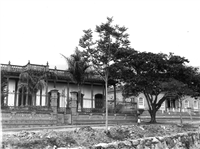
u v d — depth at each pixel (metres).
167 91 23.17
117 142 12.29
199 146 18.41
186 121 33.75
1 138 10.30
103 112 27.33
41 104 29.19
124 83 27.75
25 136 11.07
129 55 25.12
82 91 34.72
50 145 10.45
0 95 23.16
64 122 23.59
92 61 18.52
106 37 17.08
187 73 25.02
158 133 16.94
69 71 26.53
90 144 11.70
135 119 29.22
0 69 28.09
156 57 24.92
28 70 26.91
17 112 20.97
